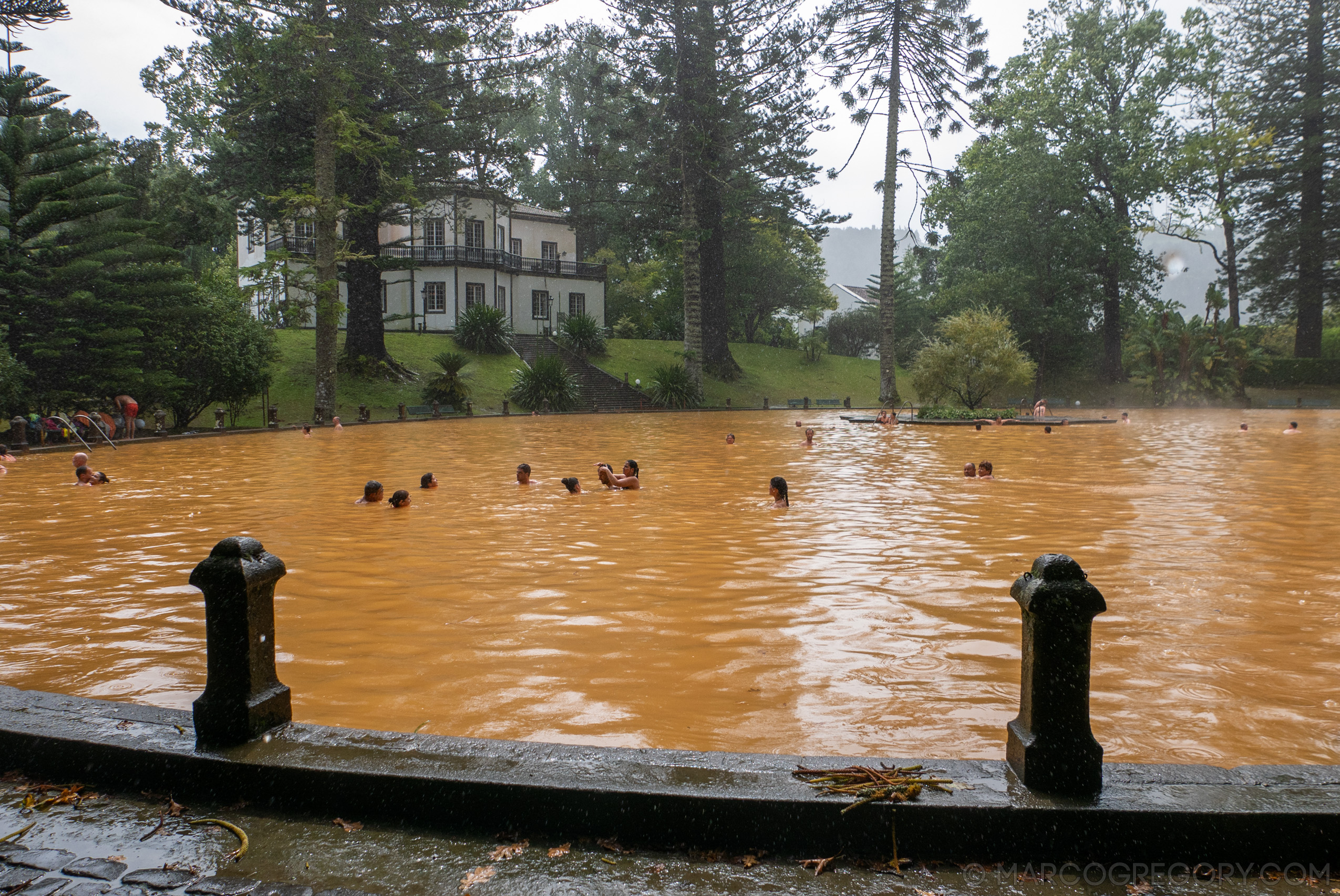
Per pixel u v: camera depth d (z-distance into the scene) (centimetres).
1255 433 2383
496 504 977
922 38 3372
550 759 241
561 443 2016
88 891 200
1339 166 4628
